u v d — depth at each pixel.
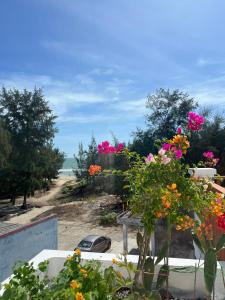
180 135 3.46
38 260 4.08
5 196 46.94
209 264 3.07
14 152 40.31
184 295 3.84
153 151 35.28
